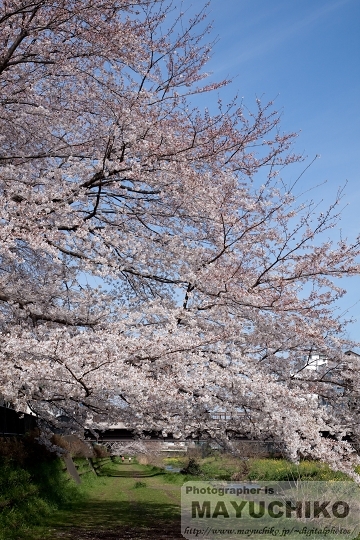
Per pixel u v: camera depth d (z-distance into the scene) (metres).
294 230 8.14
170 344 6.82
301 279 8.35
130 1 8.95
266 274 8.43
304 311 8.17
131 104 8.77
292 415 7.07
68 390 6.64
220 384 6.97
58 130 9.91
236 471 23.39
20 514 9.10
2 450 10.79
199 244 9.20
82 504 13.78
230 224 8.17
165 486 21.17
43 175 9.40
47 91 9.64
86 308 7.95
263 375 7.41
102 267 7.80
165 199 8.99
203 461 29.44
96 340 6.93
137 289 9.41
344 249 8.14
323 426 7.68
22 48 9.45
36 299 8.29
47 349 6.24
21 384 6.45
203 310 7.98
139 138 8.67
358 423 8.41
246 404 7.27
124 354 6.55
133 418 7.53
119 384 6.36
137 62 9.17
